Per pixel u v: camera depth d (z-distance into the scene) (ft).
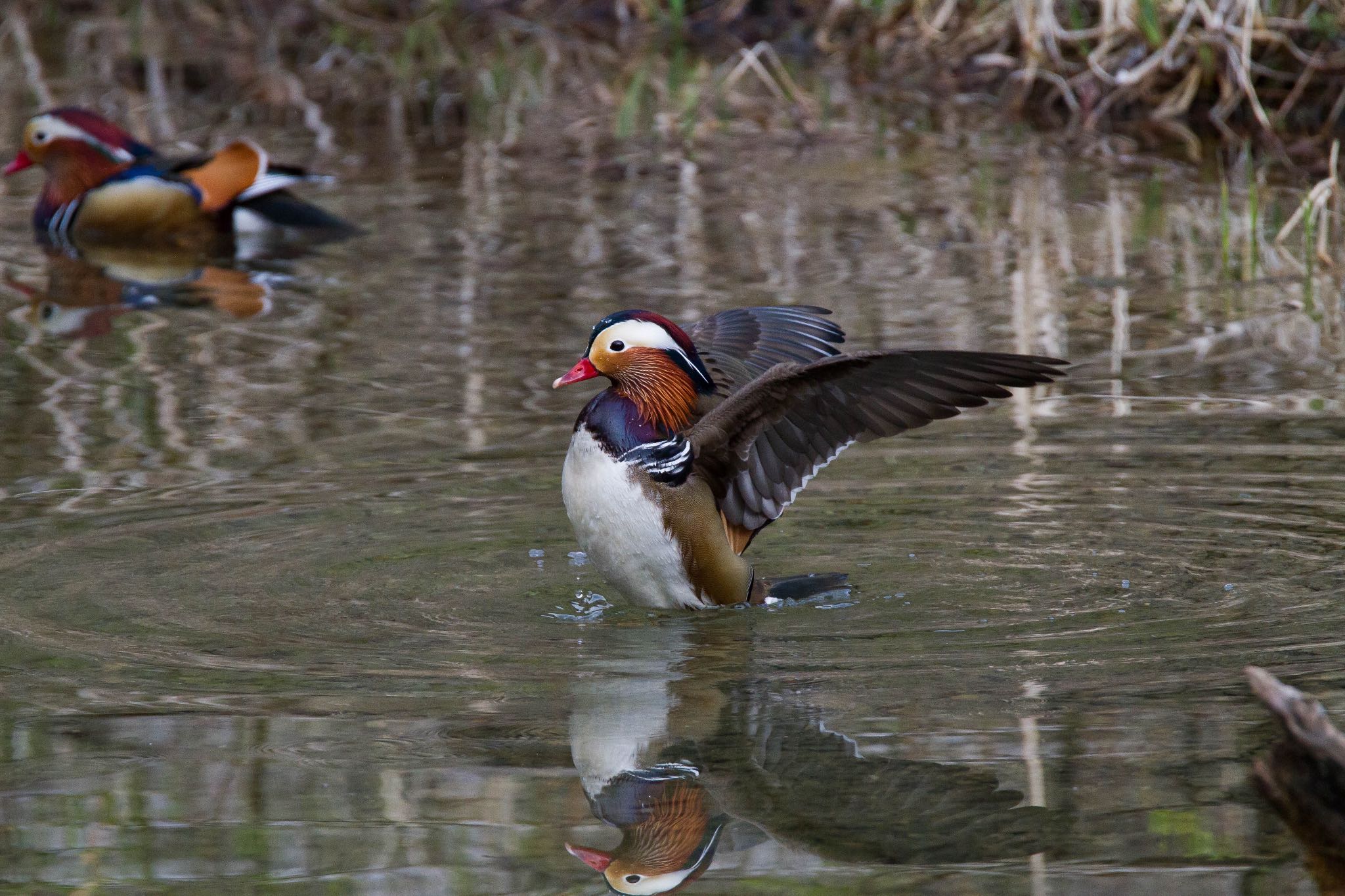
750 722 25.26
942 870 20.33
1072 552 33.83
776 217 62.44
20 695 26.35
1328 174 66.33
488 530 35.22
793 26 96.37
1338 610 30.09
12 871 20.70
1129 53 77.56
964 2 85.97
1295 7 74.54
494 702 26.23
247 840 21.42
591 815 22.08
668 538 30.60
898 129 77.20
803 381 28.89
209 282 56.18
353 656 28.37
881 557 33.91
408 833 21.56
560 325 49.65
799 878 20.36
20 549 33.30
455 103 83.61
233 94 85.25
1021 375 27.48
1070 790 22.49
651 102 82.79
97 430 41.06
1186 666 27.35
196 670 27.58
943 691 26.50
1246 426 40.78
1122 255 56.80
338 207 65.31
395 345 48.29
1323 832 21.18
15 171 65.98
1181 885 19.94
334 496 36.81
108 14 102.47
